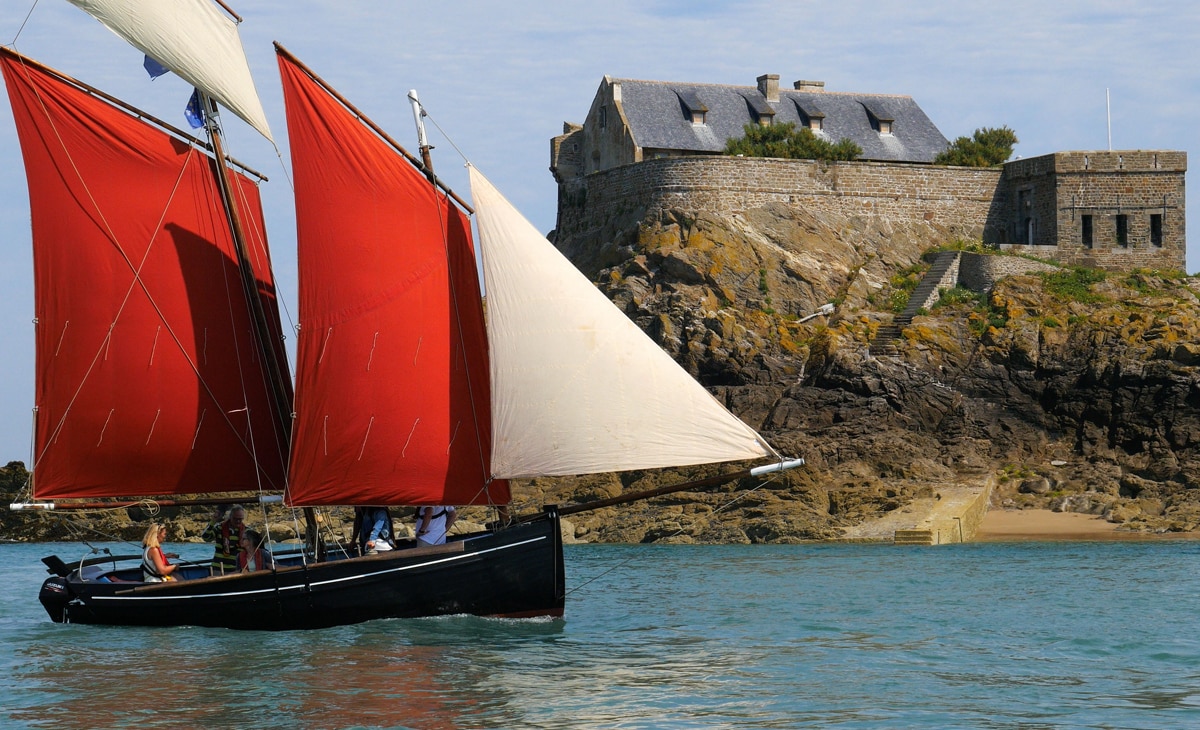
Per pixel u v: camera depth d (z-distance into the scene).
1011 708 39.69
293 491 54.19
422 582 51.22
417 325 53.50
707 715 38.84
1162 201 150.00
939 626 56.28
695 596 67.69
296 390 54.09
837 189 153.12
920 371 130.75
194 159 55.53
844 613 60.44
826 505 114.31
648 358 49.94
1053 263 145.75
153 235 54.56
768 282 143.38
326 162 53.34
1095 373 127.94
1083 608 62.12
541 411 50.66
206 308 55.69
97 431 54.50
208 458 55.88
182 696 41.09
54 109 53.12
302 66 53.00
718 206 148.50
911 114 167.00
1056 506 117.31
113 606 54.84
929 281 145.12
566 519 119.19
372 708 39.44
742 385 133.25
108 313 54.28
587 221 161.25
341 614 51.44
